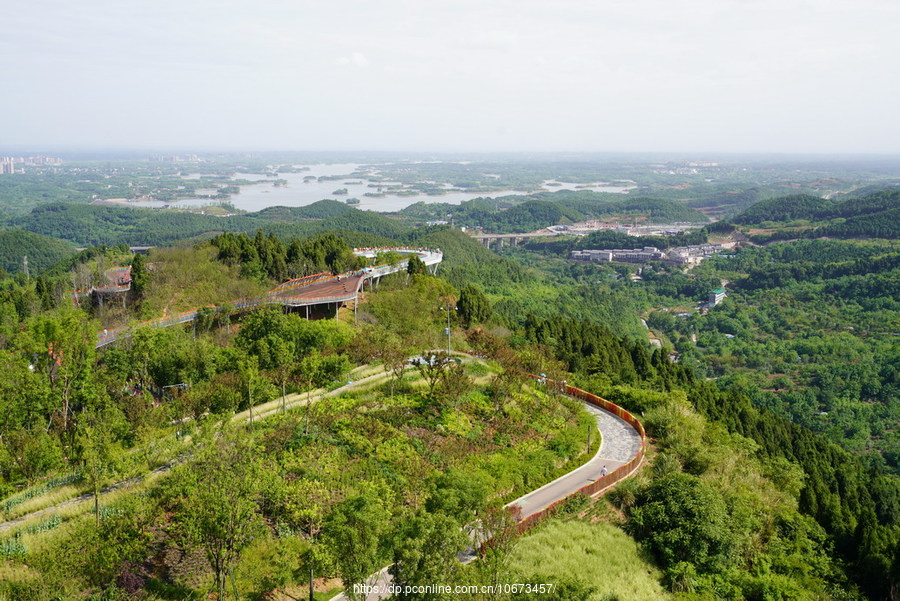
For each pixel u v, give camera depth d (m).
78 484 49.44
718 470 62.97
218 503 34.34
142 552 39.50
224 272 109.62
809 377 161.50
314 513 43.50
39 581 35.59
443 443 59.25
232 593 37.50
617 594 42.09
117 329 88.19
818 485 68.50
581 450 63.03
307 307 100.75
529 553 44.09
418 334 96.12
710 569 48.34
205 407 65.69
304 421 58.88
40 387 62.66
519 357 82.88
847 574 56.12
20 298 110.38
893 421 137.88
